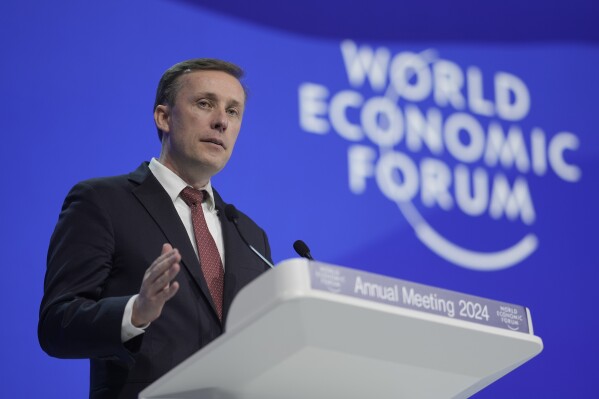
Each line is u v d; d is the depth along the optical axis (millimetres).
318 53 8695
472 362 3461
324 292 2887
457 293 3291
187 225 4953
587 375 8945
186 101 5203
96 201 4633
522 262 8992
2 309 6777
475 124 9133
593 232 9375
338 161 8492
